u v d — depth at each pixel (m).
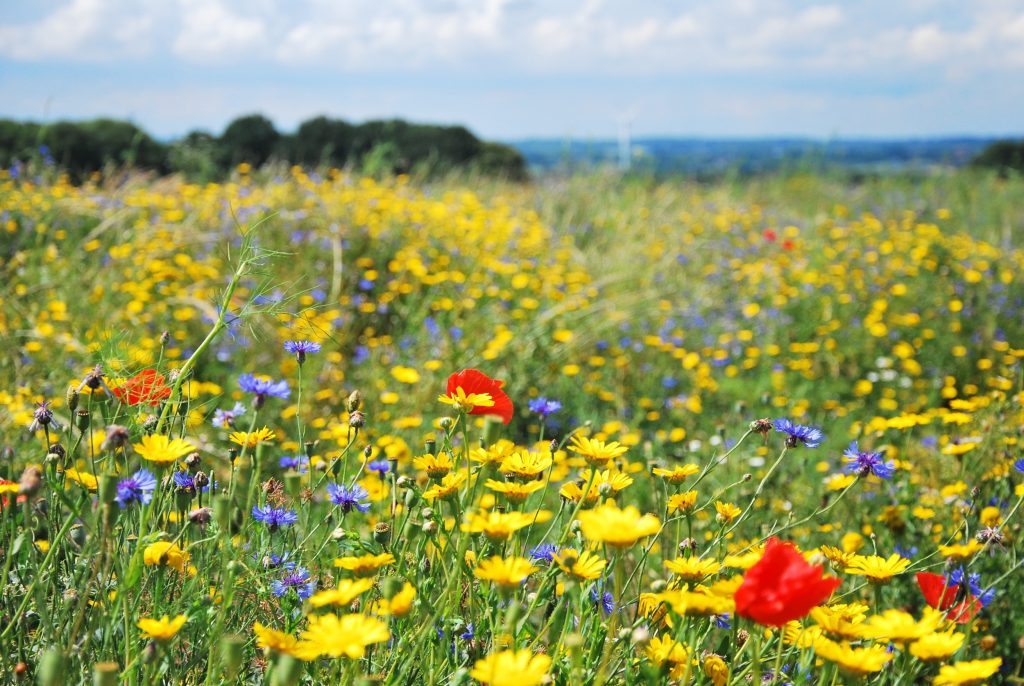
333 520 2.22
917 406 5.56
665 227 10.09
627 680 1.59
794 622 1.66
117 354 1.99
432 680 1.55
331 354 5.43
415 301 6.49
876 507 3.42
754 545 2.05
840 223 10.39
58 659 1.19
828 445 4.71
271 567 1.86
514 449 1.98
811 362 6.42
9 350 4.14
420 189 10.31
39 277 5.26
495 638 1.64
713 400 5.72
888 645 1.82
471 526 1.53
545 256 7.89
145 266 5.75
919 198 12.27
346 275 6.59
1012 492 3.10
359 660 1.63
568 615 1.67
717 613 1.39
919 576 1.94
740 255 9.18
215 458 3.45
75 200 6.65
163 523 1.92
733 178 13.98
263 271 2.05
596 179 11.42
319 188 8.55
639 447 4.71
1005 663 2.46
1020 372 4.11
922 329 6.66
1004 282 7.57
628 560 2.83
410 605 1.50
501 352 5.33
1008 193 12.39
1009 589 2.58
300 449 2.12
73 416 1.93
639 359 6.17
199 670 1.71
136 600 1.59
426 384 5.05
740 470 3.91
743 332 6.61
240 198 8.01
